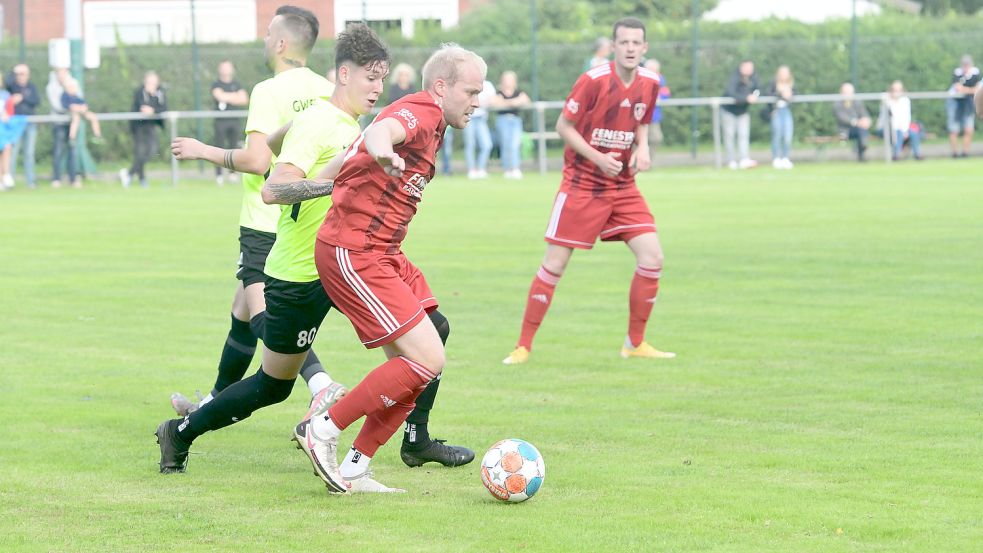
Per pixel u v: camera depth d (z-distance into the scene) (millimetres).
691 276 29500
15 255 34438
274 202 12984
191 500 13227
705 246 34594
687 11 80562
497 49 72625
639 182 57875
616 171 20484
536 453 13055
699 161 71125
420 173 13086
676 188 54125
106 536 11914
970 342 21516
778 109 65438
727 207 45250
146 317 25109
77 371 20156
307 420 13445
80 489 13680
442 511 12750
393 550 11406
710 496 13062
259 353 21812
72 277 30344
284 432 16562
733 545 11453
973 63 76750
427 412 14688
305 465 14852
